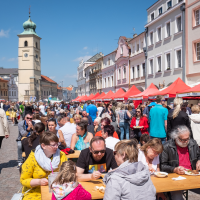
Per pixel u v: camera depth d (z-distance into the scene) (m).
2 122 7.68
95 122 8.64
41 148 3.75
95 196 3.17
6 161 8.55
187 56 21.22
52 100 58.31
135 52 33.09
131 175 2.48
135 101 21.12
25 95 93.19
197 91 11.52
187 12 21.17
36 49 95.62
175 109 6.61
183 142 4.30
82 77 75.25
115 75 41.66
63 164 2.88
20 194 3.94
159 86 25.30
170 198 4.03
